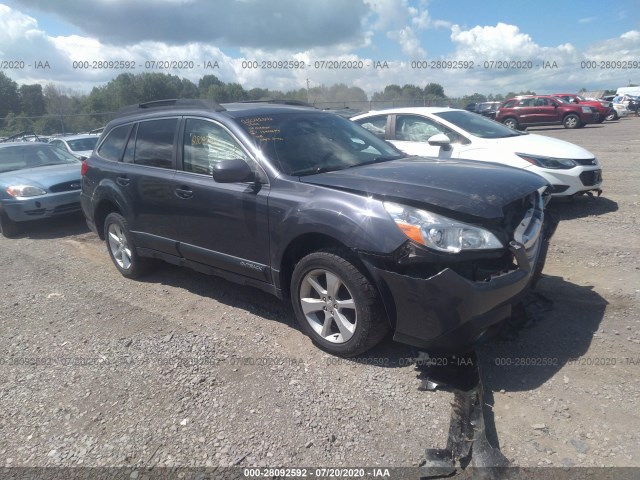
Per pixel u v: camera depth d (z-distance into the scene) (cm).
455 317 285
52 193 772
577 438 258
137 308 456
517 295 304
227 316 425
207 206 404
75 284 536
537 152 667
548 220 392
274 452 262
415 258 289
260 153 380
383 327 323
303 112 458
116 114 551
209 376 334
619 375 305
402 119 764
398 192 312
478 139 696
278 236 355
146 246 491
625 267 473
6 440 286
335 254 328
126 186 489
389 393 303
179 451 267
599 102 2739
